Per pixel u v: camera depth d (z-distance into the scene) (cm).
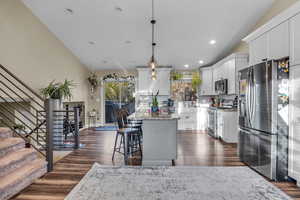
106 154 386
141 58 638
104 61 668
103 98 770
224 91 516
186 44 530
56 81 511
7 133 310
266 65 265
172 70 737
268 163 265
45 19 433
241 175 280
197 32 466
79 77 662
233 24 427
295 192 230
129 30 465
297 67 234
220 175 280
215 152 398
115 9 387
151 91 686
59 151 407
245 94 321
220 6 370
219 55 607
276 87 256
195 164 327
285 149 255
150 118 304
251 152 307
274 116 257
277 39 274
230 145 457
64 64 553
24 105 408
